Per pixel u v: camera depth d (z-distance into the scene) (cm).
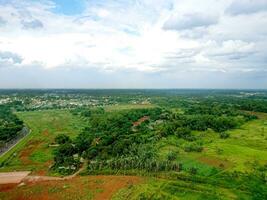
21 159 14262
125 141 14850
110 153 14062
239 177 10594
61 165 12825
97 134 17950
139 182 10512
